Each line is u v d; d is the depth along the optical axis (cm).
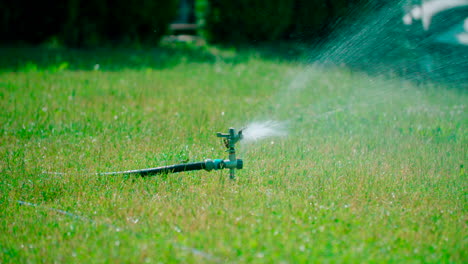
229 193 853
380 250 656
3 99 1545
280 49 2764
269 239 675
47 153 1066
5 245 693
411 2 1841
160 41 3128
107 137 1184
